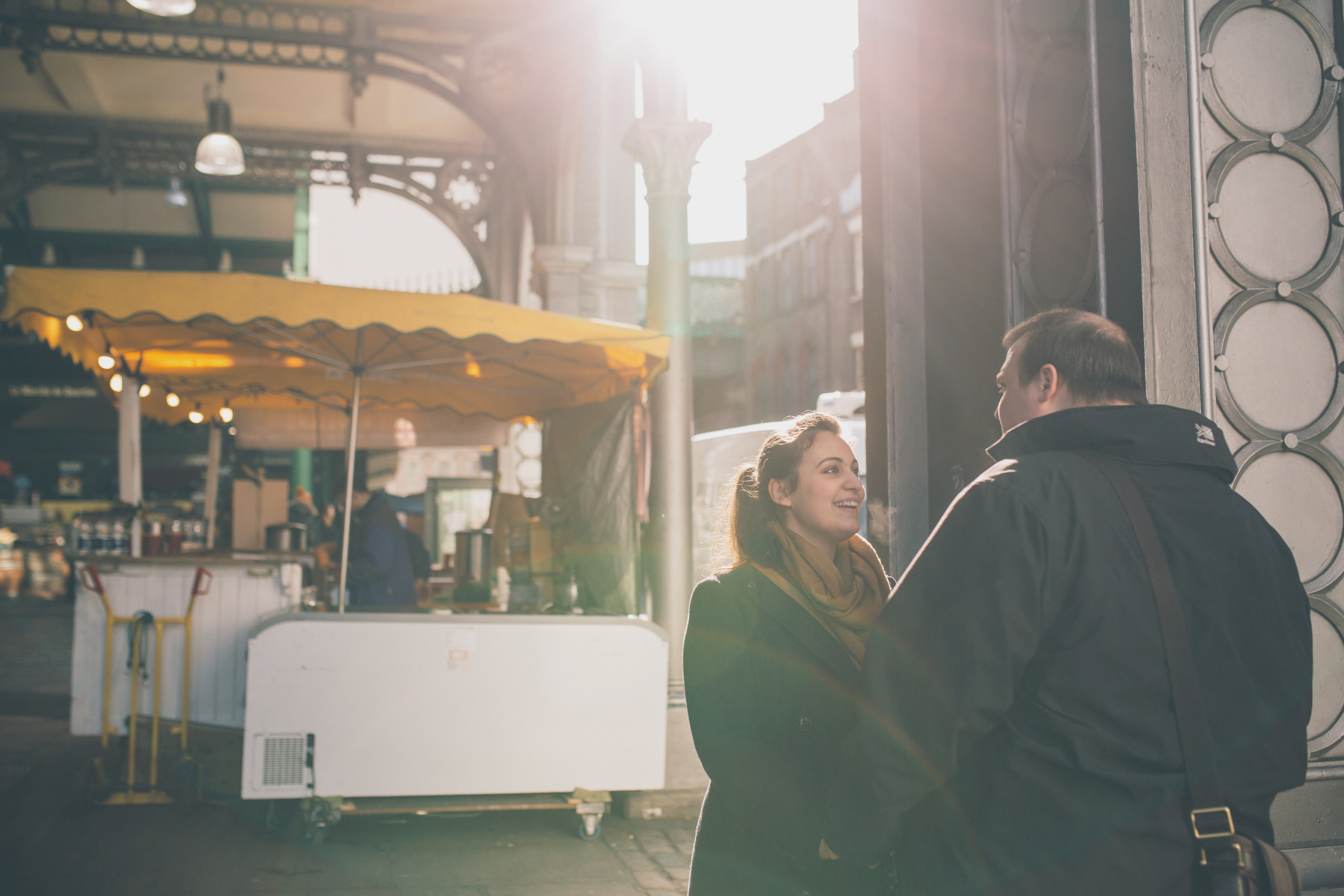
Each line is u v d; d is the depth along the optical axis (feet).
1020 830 4.62
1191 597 4.75
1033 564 4.66
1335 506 8.85
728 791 5.92
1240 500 5.08
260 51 43.04
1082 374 5.30
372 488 72.64
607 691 17.58
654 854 16.69
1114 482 4.88
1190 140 8.45
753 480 7.09
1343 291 8.96
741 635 6.39
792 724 6.21
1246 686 4.72
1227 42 8.79
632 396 19.90
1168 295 8.28
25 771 21.26
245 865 15.44
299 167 51.83
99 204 70.54
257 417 28.32
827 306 112.78
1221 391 8.52
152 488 82.64
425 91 42.75
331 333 19.86
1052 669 4.69
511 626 17.29
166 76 45.62
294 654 16.52
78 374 81.30
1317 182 8.96
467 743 16.99
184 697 18.34
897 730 4.80
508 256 51.78
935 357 11.61
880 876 5.76
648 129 20.70
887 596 6.88
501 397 25.54
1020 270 9.89
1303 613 5.03
